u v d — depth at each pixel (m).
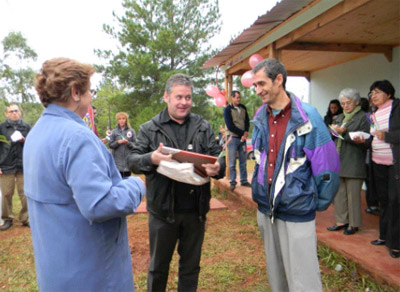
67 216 1.33
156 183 2.21
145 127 2.36
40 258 1.38
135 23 16.30
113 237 1.47
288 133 2.09
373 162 3.31
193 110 16.64
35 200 1.37
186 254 2.40
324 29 3.93
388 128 2.94
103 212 1.28
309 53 5.43
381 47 4.86
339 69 6.30
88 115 5.02
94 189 1.26
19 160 4.86
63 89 1.36
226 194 6.55
